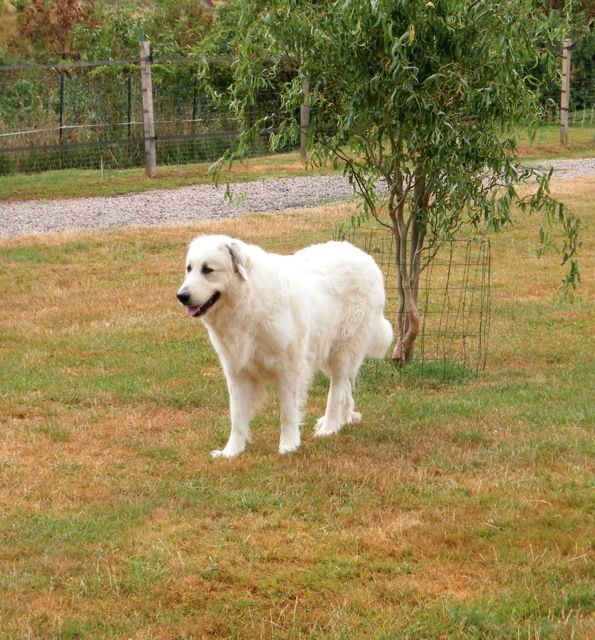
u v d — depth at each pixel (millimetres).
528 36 10711
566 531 7738
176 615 6488
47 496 8578
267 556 7324
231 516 8102
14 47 20219
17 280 12805
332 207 15352
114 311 12156
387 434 10227
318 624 6379
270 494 8523
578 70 23062
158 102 18688
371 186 11148
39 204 15914
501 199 10891
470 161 10852
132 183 17078
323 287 10062
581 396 10672
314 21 10648
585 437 10000
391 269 12891
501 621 6344
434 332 11789
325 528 7855
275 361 9539
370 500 8391
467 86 10578
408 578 7016
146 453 9680
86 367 11133
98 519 7988
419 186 11047
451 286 12750
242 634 6262
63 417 10438
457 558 7336
